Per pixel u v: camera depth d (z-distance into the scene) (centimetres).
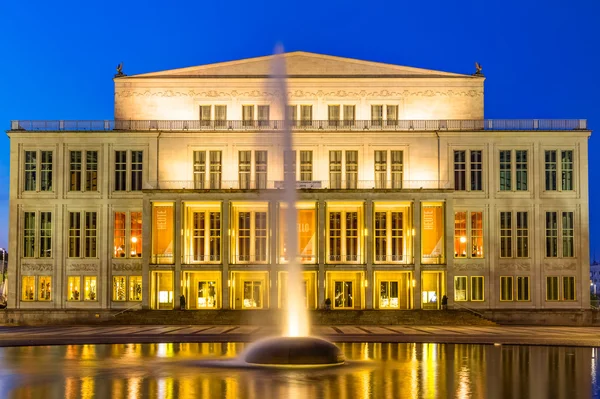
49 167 8625
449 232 8081
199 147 8588
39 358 3912
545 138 8494
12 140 8606
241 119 8812
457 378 3152
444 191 8094
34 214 8594
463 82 8856
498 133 8494
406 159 8538
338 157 8588
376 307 8456
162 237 8175
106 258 8488
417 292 8012
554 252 8431
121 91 8906
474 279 8412
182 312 7694
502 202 8456
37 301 8494
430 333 5872
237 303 8500
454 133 8500
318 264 8112
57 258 8512
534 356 4094
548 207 8469
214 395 2692
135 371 3338
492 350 4462
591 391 2831
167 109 8881
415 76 8831
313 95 8812
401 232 8438
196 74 8888
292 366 3500
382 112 8819
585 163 8488
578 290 8394
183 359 3825
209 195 8188
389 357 3991
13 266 8525
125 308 8400
